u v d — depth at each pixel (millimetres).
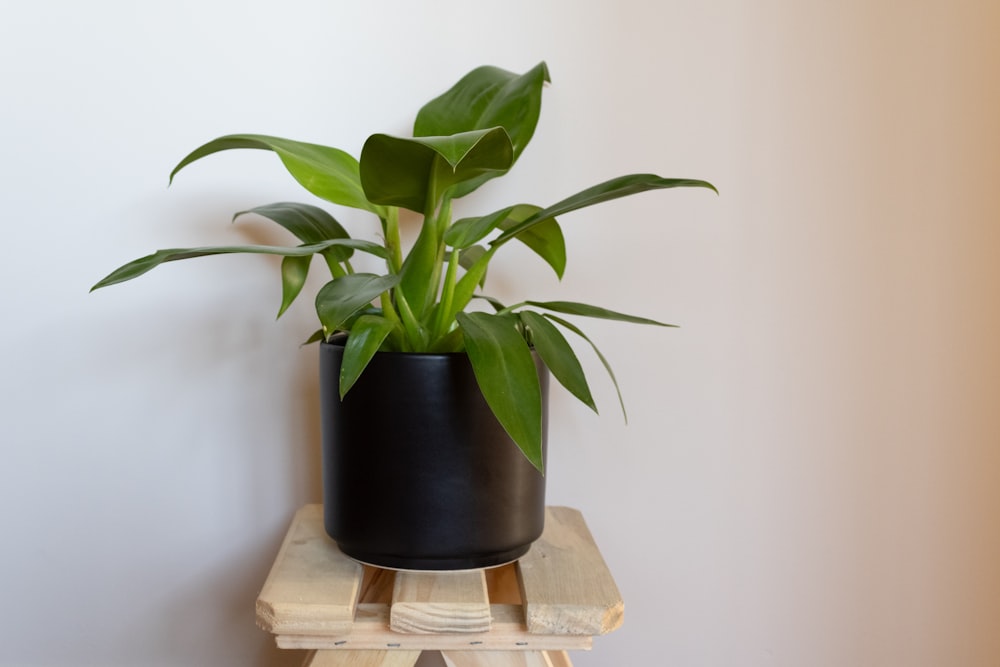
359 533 717
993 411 999
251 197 994
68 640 1026
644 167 987
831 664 1029
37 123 979
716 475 1018
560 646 682
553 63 980
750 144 984
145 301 1004
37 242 992
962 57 972
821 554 1021
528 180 992
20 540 1016
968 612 1018
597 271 1000
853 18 973
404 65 980
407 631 659
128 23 973
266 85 980
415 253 718
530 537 751
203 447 1019
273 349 1010
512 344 645
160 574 1027
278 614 656
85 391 1008
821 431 1010
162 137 985
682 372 1009
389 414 697
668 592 1030
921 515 1012
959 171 982
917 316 995
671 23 977
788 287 997
